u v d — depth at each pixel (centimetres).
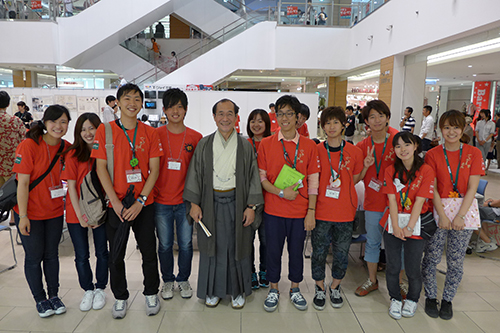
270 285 255
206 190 233
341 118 234
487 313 242
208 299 248
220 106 227
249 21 1155
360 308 249
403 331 221
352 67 1136
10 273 296
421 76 790
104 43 1150
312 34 1131
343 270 247
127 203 212
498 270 313
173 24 1532
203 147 234
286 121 229
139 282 283
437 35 668
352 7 1118
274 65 1153
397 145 223
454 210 229
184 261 260
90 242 374
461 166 227
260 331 220
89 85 1517
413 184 224
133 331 218
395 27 839
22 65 1169
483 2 540
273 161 238
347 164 239
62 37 1112
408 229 221
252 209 236
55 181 229
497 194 586
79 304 248
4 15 1081
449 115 224
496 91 1433
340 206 239
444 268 315
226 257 240
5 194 220
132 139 218
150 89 1030
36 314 234
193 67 1152
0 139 340
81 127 228
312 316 238
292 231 241
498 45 622
